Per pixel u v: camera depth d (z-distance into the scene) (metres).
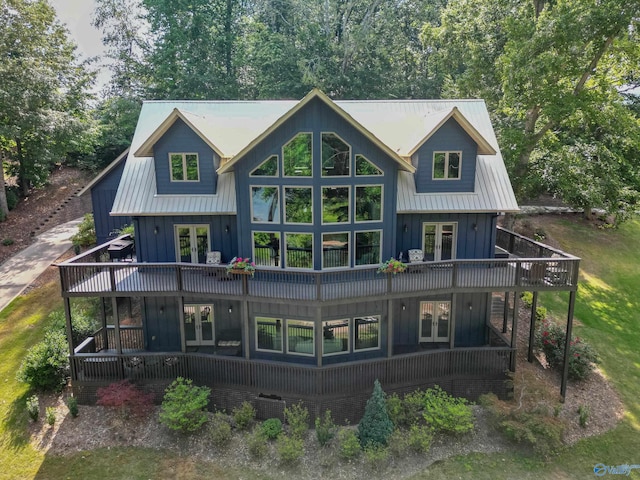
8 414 13.98
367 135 13.80
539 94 21.42
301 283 14.27
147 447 12.80
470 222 16.19
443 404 13.60
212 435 12.95
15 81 26.42
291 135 14.04
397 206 15.41
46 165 32.81
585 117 22.19
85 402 14.62
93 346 15.70
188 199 15.61
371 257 15.39
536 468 12.29
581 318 20.58
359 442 12.80
